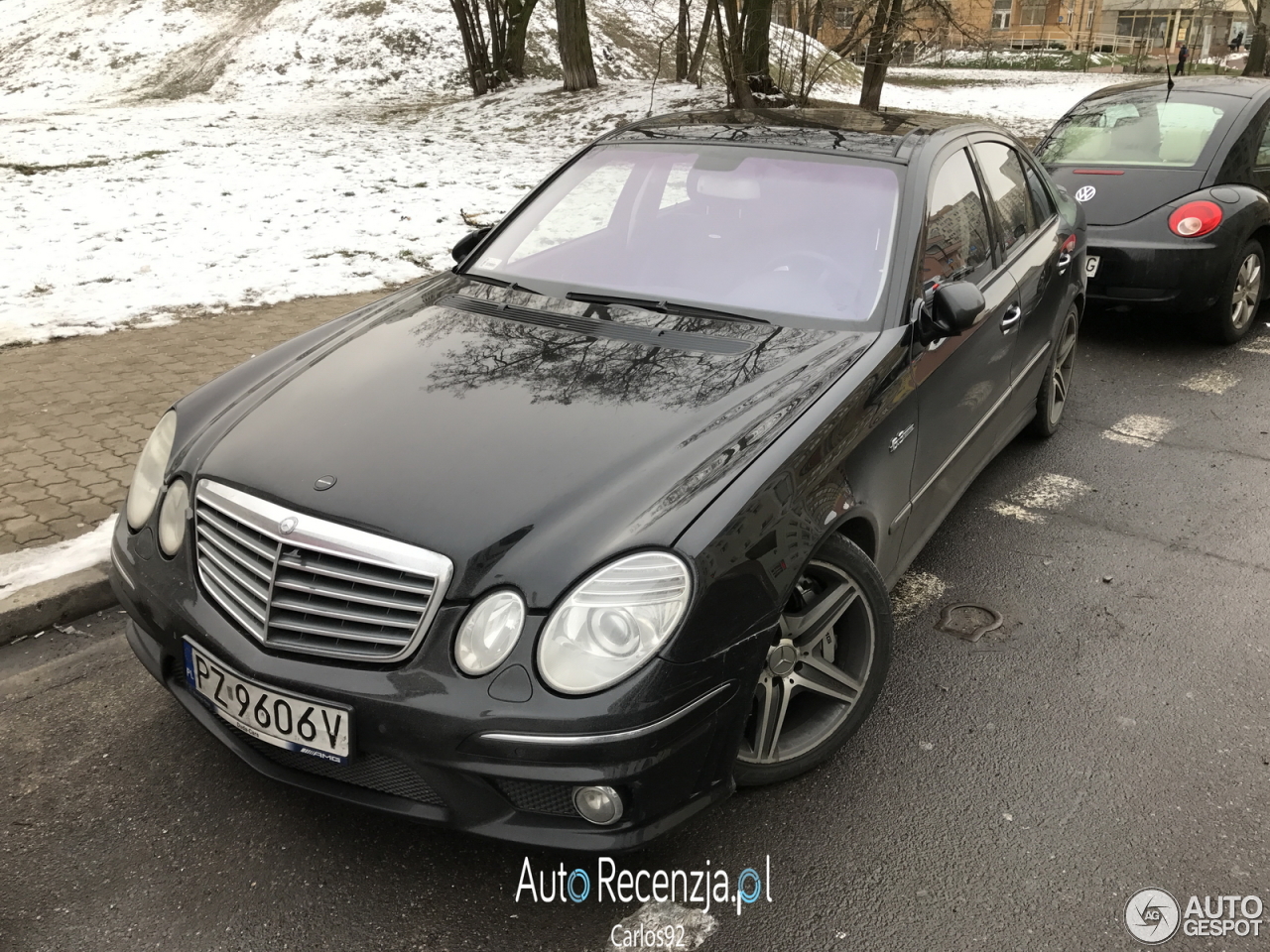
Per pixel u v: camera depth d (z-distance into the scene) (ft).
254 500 7.70
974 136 13.37
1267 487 15.44
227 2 111.96
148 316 21.89
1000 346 12.60
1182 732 9.95
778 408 8.54
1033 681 10.71
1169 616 12.01
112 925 7.44
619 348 9.55
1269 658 11.21
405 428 8.30
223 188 38.22
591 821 7.00
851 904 7.84
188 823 8.43
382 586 7.08
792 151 11.66
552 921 7.62
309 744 7.16
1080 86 102.27
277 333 20.93
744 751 8.53
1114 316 24.54
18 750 9.26
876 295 10.18
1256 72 102.58
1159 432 17.53
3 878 7.83
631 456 7.86
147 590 8.08
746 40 52.21
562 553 6.99
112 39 105.29
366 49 93.20
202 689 7.72
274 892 7.79
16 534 12.58
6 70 102.12
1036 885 8.05
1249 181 21.53
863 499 8.95
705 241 10.98
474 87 73.36
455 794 6.98
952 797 8.99
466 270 11.86
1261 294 22.74
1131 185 21.36
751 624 7.38
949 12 50.14
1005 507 14.73
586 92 64.80
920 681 10.67
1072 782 9.21
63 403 16.84
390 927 7.51
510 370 9.19
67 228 30.45
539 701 6.70
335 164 45.93
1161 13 169.37
